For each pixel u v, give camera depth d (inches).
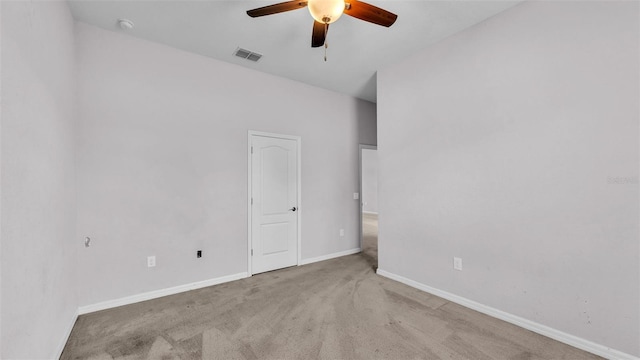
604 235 74.0
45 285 65.6
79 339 82.4
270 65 136.8
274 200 148.1
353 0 69.9
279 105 150.3
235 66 135.4
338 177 176.4
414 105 124.3
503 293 94.3
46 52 68.6
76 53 98.7
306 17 98.7
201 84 125.6
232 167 133.6
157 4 90.8
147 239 111.3
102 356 74.6
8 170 49.0
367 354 75.4
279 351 76.8
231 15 97.2
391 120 134.6
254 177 140.9
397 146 131.9
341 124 178.2
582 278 77.7
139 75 111.0
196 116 124.0
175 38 112.0
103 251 102.7
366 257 174.1
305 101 160.9
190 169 121.8
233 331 87.0
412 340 82.0
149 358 73.8
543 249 85.1
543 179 85.0
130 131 108.7
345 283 128.6
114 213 104.9
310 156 163.2
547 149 84.2
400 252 130.4
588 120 76.5
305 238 160.6
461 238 106.4
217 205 128.7
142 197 110.7
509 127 92.7
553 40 82.9
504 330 87.3
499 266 95.3
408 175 126.7
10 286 49.1
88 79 100.8
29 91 58.1
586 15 76.9
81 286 98.4
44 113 66.6
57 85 77.1
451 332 86.4
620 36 71.6
